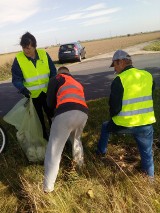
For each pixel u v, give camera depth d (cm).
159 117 236
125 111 147
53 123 147
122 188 147
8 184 164
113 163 176
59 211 134
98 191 146
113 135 209
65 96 150
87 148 195
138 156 185
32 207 142
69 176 160
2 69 736
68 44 836
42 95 189
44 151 182
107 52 1165
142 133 149
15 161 188
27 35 175
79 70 632
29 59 183
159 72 500
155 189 148
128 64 149
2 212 142
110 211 131
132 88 145
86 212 134
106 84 437
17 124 181
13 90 484
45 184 147
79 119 146
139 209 131
